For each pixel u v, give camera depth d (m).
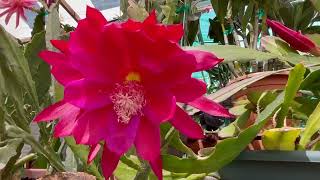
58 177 0.30
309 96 0.40
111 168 0.21
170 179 0.29
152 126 0.21
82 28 0.20
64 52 0.21
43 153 0.31
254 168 0.28
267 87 0.35
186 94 0.21
